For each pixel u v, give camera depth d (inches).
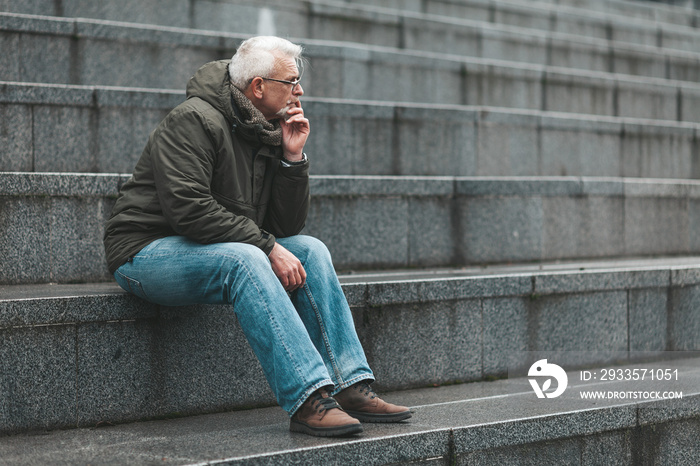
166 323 141.6
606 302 195.8
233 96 138.0
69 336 133.0
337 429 121.9
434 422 135.6
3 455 115.3
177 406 142.3
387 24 347.9
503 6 422.0
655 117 373.1
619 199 269.4
